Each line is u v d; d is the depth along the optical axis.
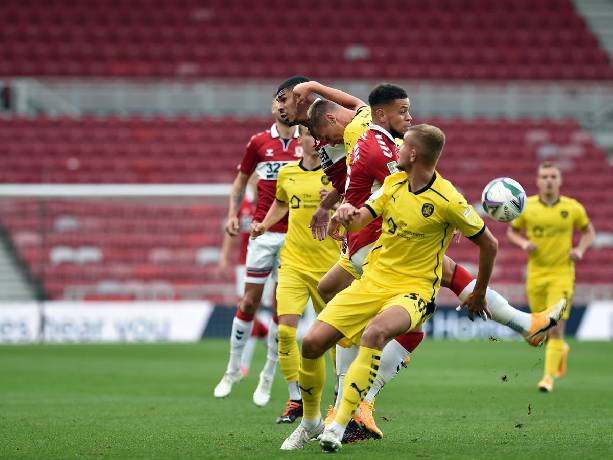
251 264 27.45
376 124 19.94
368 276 18.17
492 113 78.56
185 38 81.69
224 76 79.75
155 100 76.31
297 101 21.67
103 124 73.31
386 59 82.19
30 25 80.94
